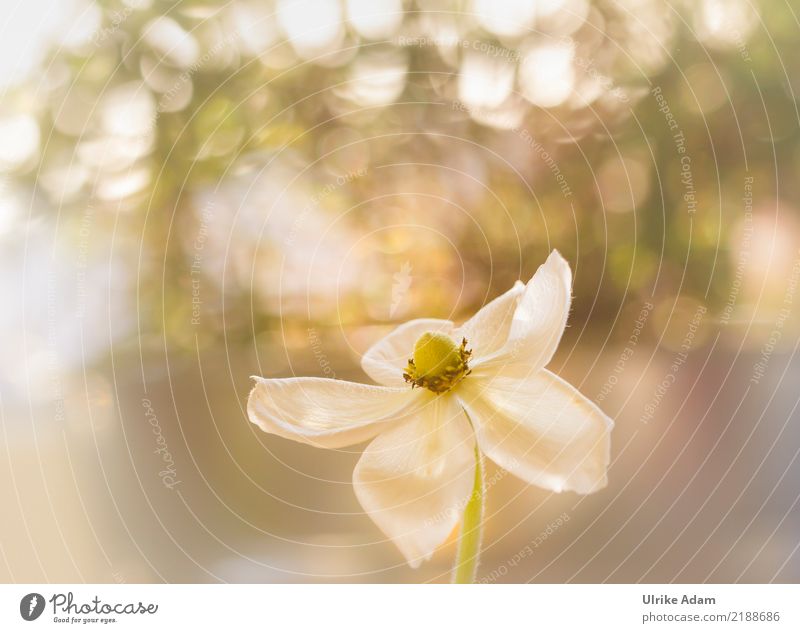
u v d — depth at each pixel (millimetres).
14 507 433
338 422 280
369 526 429
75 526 416
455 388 281
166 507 433
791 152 613
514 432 273
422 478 270
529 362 279
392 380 288
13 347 529
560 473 268
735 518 423
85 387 542
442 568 390
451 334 295
